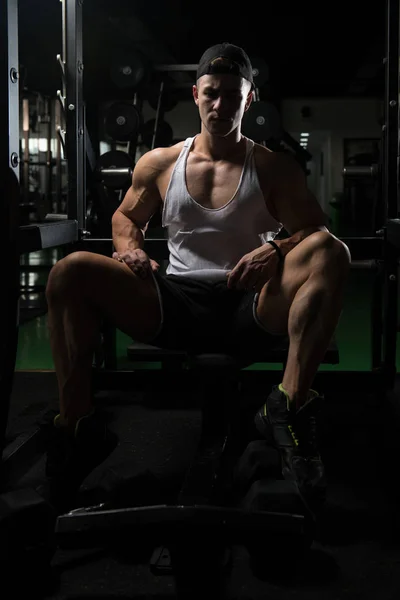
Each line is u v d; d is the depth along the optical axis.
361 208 11.12
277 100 9.92
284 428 1.52
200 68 1.75
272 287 1.61
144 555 1.46
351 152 13.00
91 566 1.41
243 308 1.70
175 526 1.20
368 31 8.09
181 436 2.23
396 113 2.39
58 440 1.59
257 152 1.82
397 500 1.74
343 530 1.57
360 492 1.79
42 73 7.17
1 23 1.59
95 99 4.10
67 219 2.46
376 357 2.65
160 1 6.86
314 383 2.53
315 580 1.34
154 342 1.74
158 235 8.58
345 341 4.09
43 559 1.33
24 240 1.78
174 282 1.78
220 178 1.79
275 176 1.79
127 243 1.88
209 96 1.72
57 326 1.56
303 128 12.92
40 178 8.98
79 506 1.61
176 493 1.74
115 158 3.30
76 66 2.43
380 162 2.62
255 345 1.74
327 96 12.38
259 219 1.80
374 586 1.32
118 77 4.10
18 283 1.69
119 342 4.20
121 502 1.48
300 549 1.29
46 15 6.47
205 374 1.53
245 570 1.39
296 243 1.65
